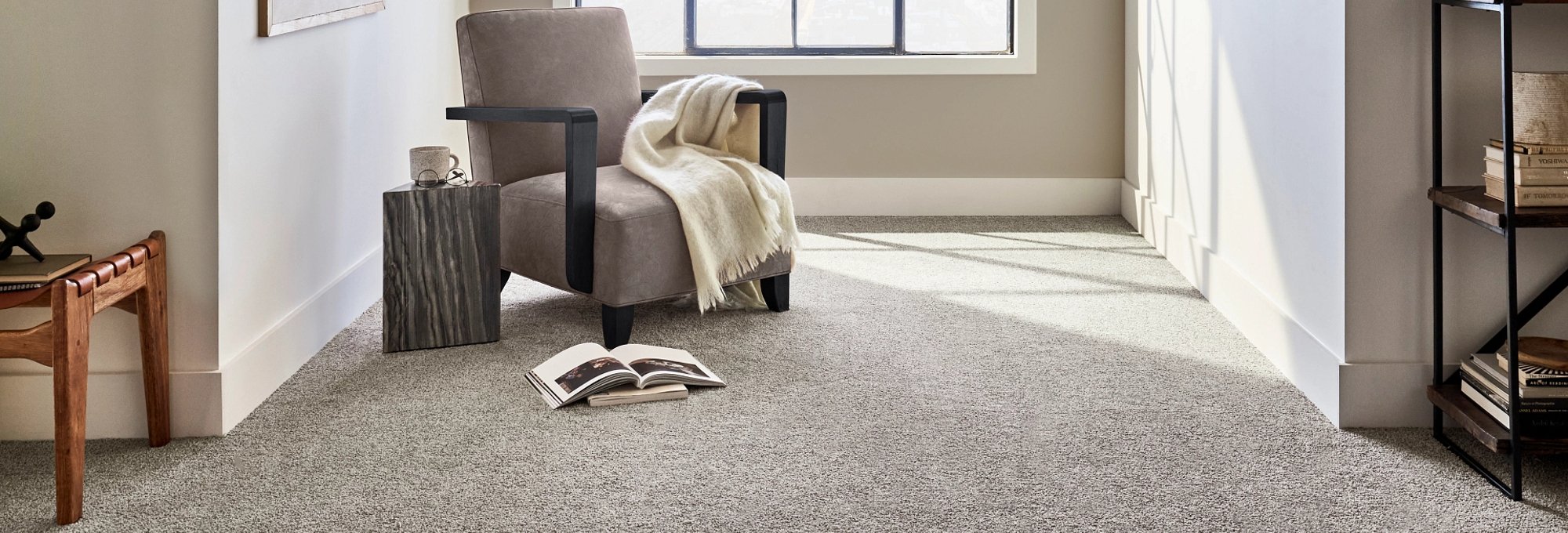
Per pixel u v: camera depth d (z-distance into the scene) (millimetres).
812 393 2521
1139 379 2607
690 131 3250
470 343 2943
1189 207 3662
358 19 3229
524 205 3059
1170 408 2404
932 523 1848
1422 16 2162
